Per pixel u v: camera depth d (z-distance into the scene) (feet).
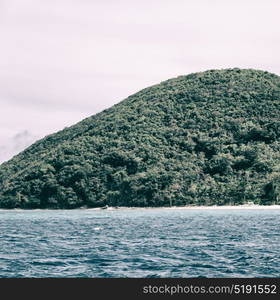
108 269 177.17
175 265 182.91
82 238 284.61
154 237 283.18
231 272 169.48
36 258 202.08
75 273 171.12
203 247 232.12
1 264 188.14
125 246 239.91
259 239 265.13
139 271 173.37
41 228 375.04
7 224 431.84
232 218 458.91
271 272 168.96
